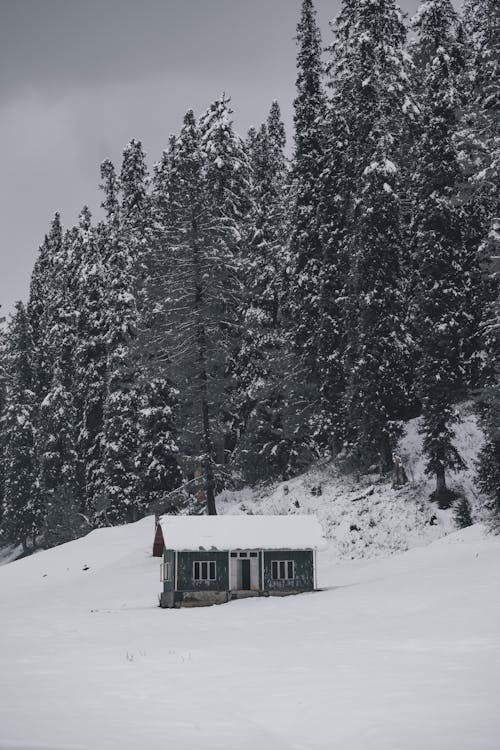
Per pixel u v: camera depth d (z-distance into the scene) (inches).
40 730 476.4
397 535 1831.9
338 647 799.1
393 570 1481.3
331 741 454.9
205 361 2100.1
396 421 1932.8
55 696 594.2
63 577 1972.2
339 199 2149.4
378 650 765.3
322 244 2201.0
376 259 1958.7
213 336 2129.7
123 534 2306.8
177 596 1438.2
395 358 1924.2
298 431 2279.8
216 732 475.8
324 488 2121.1
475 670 631.8
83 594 1647.4
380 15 2082.9
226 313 2228.1
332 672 661.3
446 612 967.0
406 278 2087.8
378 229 1973.4
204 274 2129.7
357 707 529.7
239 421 2490.2
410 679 612.4
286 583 1494.8
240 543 1492.4
